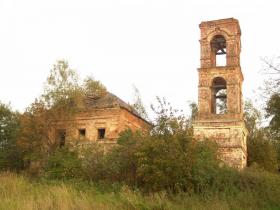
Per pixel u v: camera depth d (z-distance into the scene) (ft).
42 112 132.57
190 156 97.14
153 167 94.94
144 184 98.37
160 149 97.35
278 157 155.12
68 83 140.36
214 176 98.63
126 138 109.19
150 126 110.42
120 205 73.00
